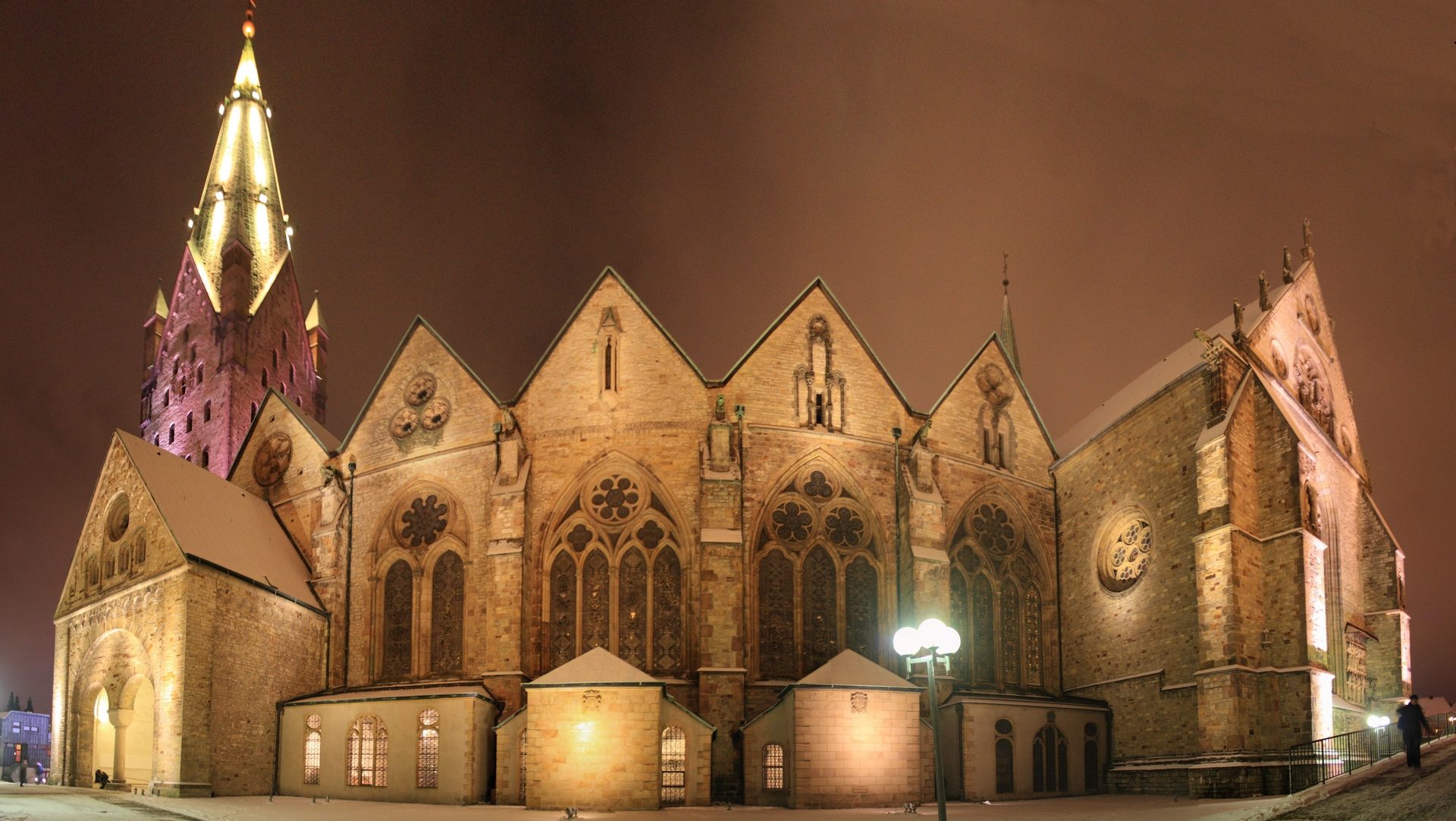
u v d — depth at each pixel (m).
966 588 61.75
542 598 58.00
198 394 86.06
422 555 61.50
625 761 47.78
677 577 57.75
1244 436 52.84
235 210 90.00
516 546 57.12
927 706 55.78
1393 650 62.94
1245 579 50.53
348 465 65.06
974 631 61.47
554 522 58.94
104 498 62.22
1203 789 48.59
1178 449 55.84
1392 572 63.91
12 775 80.00
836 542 59.50
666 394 59.34
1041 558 64.88
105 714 61.28
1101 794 57.09
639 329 60.41
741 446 58.16
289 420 69.44
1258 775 47.50
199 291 88.38
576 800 47.47
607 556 58.12
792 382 60.28
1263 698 49.69
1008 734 55.72
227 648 55.06
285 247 92.00
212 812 44.22
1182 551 54.97
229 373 84.19
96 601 60.59
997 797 54.28
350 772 55.84
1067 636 63.59
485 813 46.25
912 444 60.81
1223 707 49.00
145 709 58.38
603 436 59.31
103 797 51.09
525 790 48.38
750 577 57.41
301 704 58.06
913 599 57.53
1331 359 67.56
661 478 58.44
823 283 62.09
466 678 58.41
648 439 58.94
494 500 58.09
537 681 48.84
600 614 57.66
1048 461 67.06
